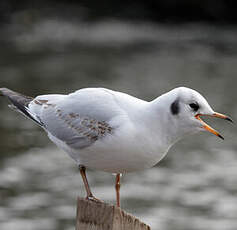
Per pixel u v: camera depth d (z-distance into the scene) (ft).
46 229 41.27
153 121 19.84
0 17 127.95
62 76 94.02
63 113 22.12
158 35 127.34
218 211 44.96
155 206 45.98
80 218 17.35
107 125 20.36
